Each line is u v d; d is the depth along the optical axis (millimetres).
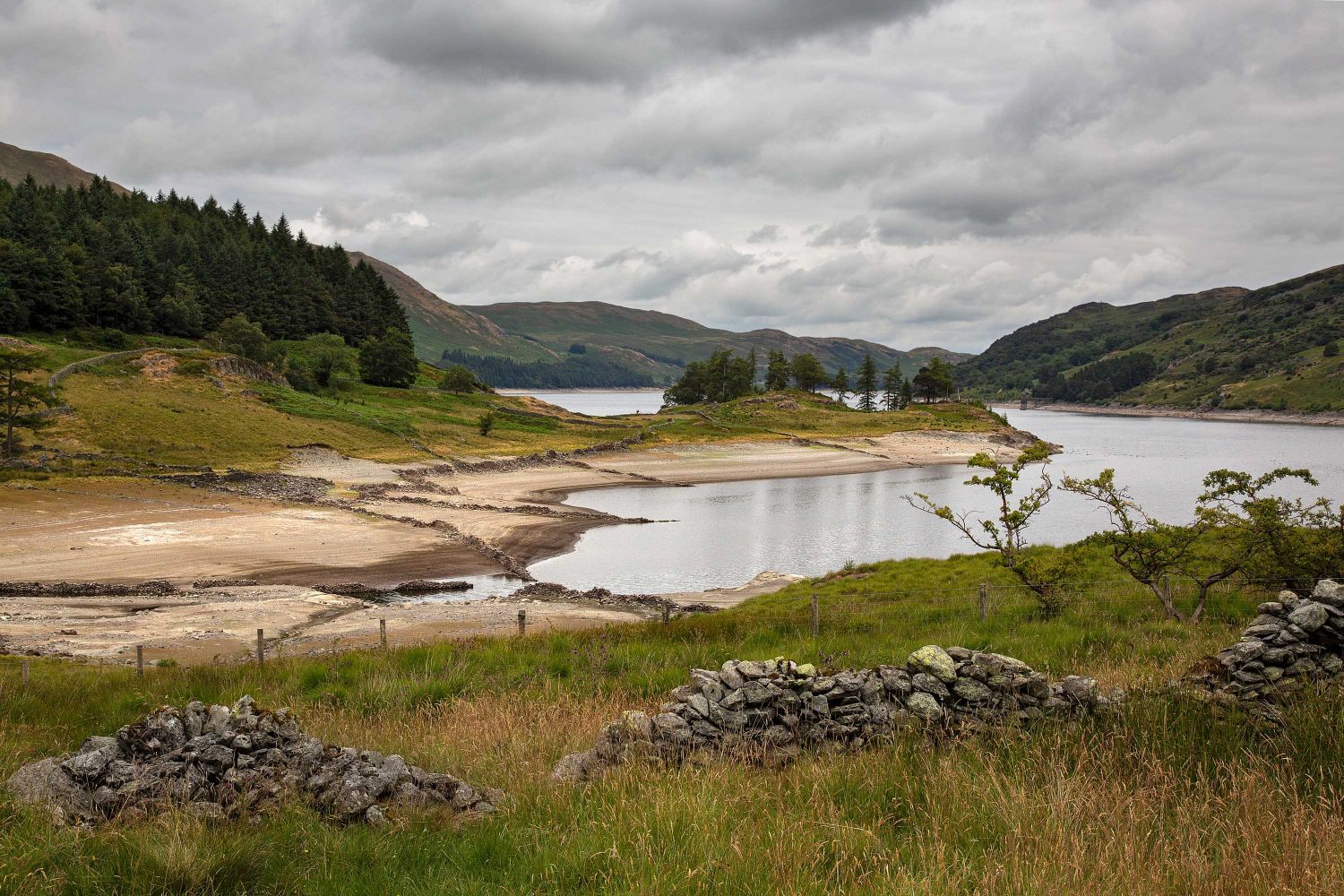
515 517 66812
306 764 7848
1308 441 166625
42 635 28688
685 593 39000
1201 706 8758
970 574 25984
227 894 5793
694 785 7457
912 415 168500
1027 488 90250
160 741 7816
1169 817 6652
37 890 5562
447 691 13922
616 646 17156
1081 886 5484
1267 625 10031
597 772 8305
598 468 104438
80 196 180875
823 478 101625
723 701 9430
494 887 5770
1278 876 5387
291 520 59062
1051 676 12125
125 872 5832
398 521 61188
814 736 9203
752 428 146125
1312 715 8141
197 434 85188
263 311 160625
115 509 58219
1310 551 16859
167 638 28688
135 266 143500
